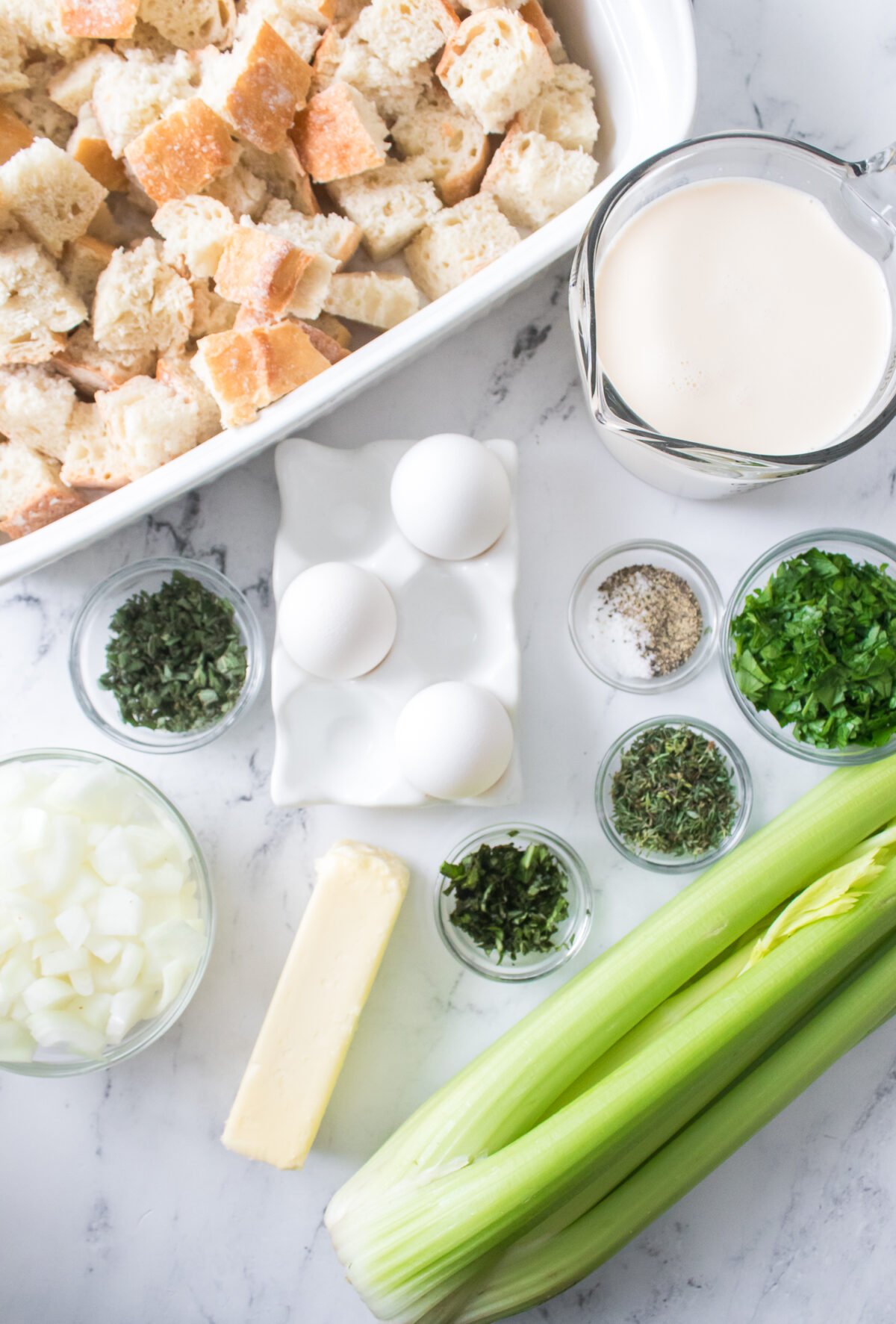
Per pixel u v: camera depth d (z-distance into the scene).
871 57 0.59
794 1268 0.61
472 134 0.56
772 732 0.59
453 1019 0.60
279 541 0.58
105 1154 0.60
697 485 0.57
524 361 0.60
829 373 0.53
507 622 0.58
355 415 0.60
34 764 0.58
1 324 0.54
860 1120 0.61
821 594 0.58
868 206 0.53
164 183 0.54
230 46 0.56
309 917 0.58
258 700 0.60
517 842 0.60
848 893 0.55
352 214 0.56
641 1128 0.55
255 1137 0.57
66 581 0.60
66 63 0.55
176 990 0.57
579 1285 0.61
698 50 0.58
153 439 0.54
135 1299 0.60
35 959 0.56
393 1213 0.56
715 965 0.59
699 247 0.53
